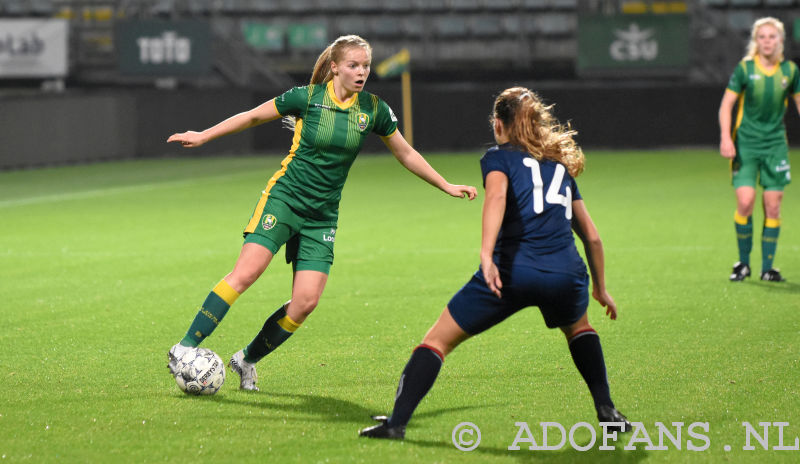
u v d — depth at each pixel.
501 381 17.41
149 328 22.30
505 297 13.45
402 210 46.97
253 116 16.00
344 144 15.88
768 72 27.47
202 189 58.22
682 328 21.81
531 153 13.60
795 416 15.09
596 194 52.91
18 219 44.22
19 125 71.12
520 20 97.62
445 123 88.06
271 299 25.81
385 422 14.16
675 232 38.25
